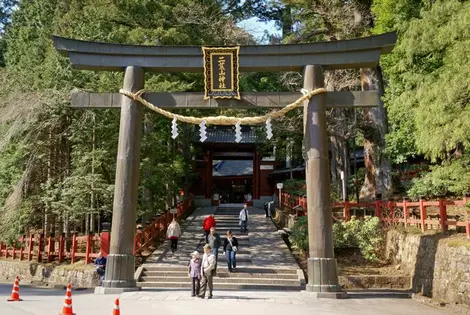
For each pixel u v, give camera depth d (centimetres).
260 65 1448
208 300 1188
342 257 1806
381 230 1848
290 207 2742
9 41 3453
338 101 1441
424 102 1191
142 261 1861
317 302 1191
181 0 2247
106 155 1880
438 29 1206
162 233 2347
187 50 1454
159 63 1456
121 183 1388
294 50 1443
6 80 2222
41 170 2011
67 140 2008
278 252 1975
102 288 1315
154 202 2333
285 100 1461
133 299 1195
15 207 1877
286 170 4178
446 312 1112
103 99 1459
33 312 1010
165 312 998
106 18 2177
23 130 1825
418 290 1470
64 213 1883
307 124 1412
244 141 3969
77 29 2089
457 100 1141
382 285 1560
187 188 3681
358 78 2466
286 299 1229
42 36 2688
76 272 1756
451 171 1330
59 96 1889
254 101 1459
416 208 1816
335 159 3244
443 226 1457
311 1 2303
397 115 1795
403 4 1670
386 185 2242
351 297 1321
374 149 2306
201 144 3969
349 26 2231
